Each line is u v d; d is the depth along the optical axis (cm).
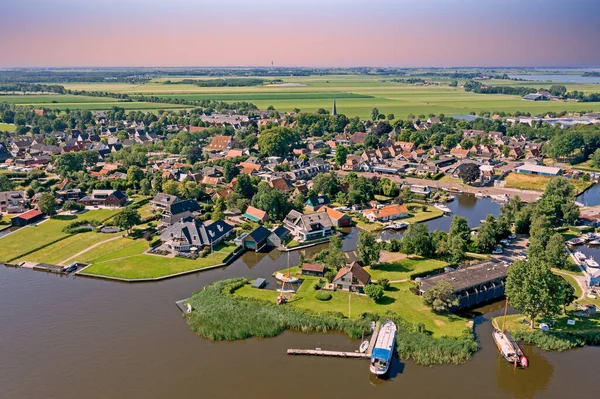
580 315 10762
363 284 11862
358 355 9519
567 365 9325
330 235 16338
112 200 19350
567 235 15950
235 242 15238
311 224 15975
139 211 18688
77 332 10300
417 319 10638
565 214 16688
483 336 10244
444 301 10831
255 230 15488
